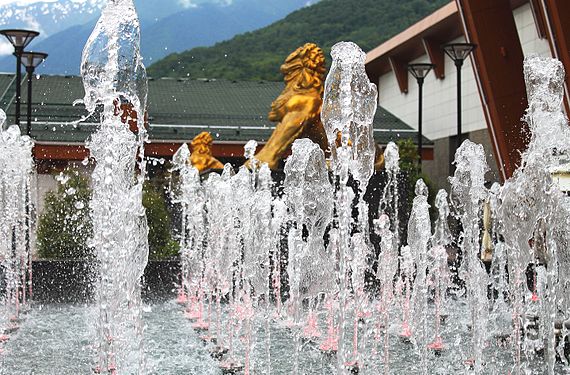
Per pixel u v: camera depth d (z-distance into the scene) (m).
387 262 9.74
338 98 5.79
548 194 5.99
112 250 6.39
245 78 36.88
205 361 6.50
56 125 22.86
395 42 28.50
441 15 24.44
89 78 6.07
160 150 24.05
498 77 18.81
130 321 6.57
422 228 9.48
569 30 15.31
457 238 12.05
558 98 5.92
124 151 6.33
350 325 8.46
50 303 10.11
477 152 8.16
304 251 7.88
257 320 8.78
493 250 10.12
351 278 8.77
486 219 11.98
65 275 10.27
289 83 13.42
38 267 10.24
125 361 6.43
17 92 14.22
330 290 7.80
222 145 24.55
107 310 6.30
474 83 25.22
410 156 23.77
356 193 12.66
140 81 6.16
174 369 6.18
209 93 29.55
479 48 18.83
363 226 11.86
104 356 6.14
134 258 6.49
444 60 27.19
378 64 31.52
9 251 10.36
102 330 6.25
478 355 6.64
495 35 18.75
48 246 12.77
